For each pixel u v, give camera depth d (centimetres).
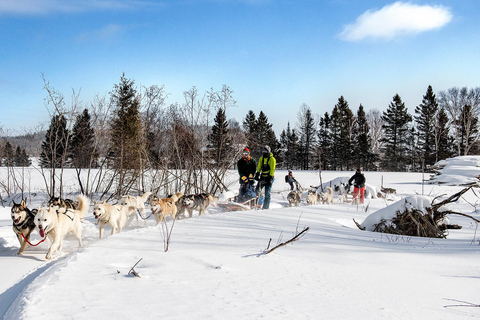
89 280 401
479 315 346
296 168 7156
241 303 346
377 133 7431
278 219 971
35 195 2348
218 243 615
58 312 307
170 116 2259
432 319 332
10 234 789
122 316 303
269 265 495
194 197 1177
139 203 1086
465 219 1383
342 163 6431
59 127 2373
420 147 6350
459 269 521
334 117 6456
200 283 404
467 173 3206
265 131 6419
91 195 2423
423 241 823
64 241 777
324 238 721
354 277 463
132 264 482
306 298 373
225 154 2267
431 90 6206
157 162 2295
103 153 2681
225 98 2323
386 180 3559
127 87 2370
